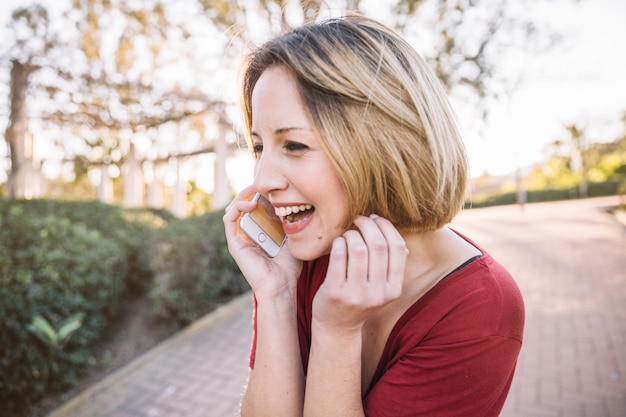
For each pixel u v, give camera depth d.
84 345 3.63
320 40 0.69
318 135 0.66
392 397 0.70
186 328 4.56
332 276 0.65
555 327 4.26
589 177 29.25
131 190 13.34
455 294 0.69
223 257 5.28
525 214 15.60
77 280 3.88
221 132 10.81
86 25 8.15
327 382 0.69
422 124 0.69
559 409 2.86
